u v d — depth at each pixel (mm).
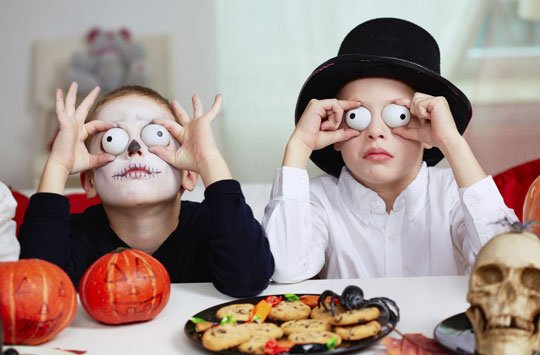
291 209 1354
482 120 4410
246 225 1220
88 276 1017
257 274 1190
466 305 1061
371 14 4453
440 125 1339
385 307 951
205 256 1435
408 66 1374
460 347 858
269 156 4566
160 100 1364
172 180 1309
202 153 1279
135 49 4527
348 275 1576
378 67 1405
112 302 995
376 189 1530
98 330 1008
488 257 826
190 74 4578
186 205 1494
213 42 4551
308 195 1383
